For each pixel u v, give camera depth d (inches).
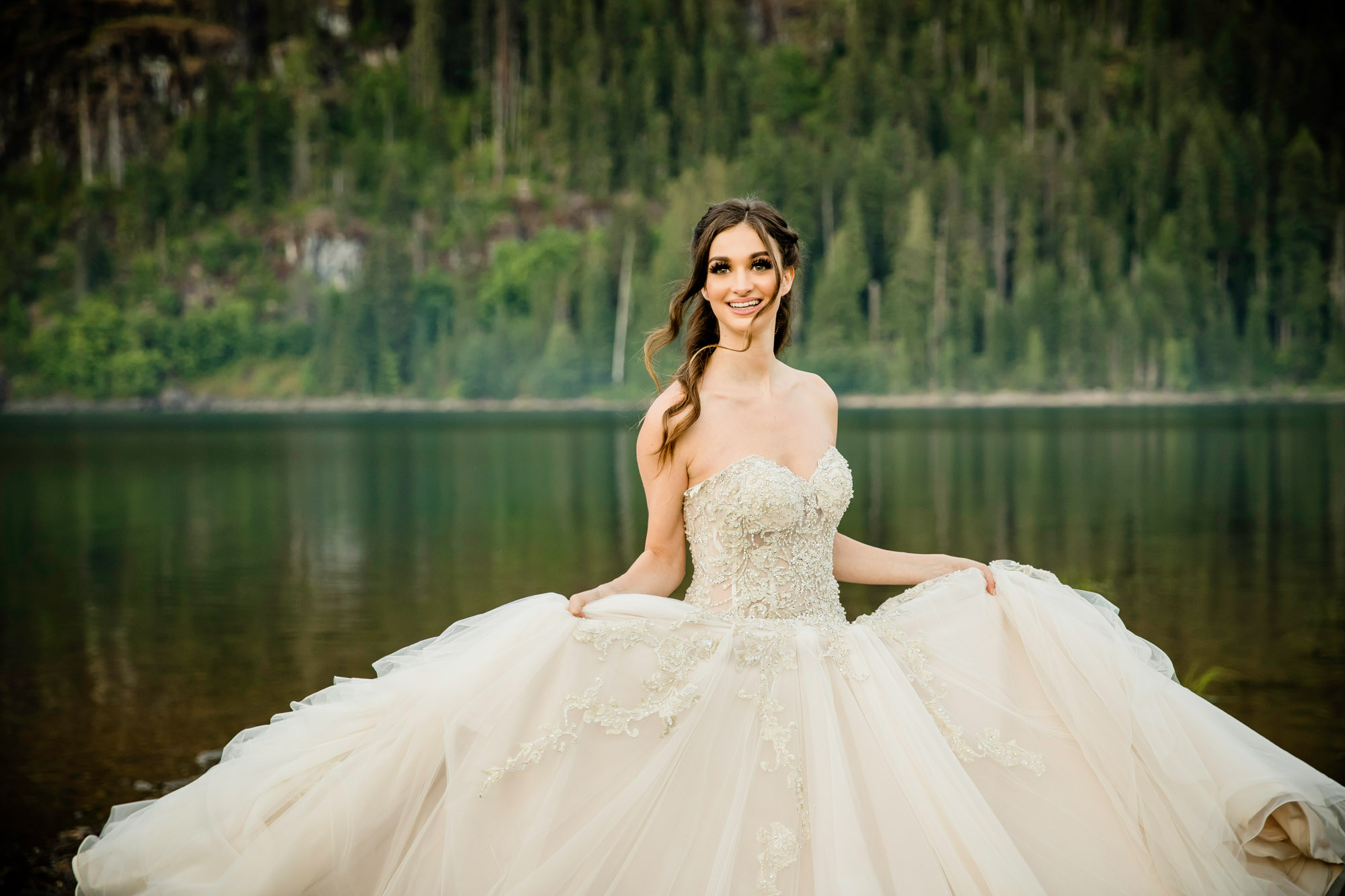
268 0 5216.5
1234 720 86.9
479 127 4970.5
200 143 4655.5
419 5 5054.1
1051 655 88.8
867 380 3599.9
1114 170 4377.5
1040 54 4926.2
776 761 82.7
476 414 3334.2
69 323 4079.7
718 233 93.0
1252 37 4857.3
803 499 90.7
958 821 78.7
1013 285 4141.2
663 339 97.0
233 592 410.6
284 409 3951.8
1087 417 2358.5
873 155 4163.4
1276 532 540.7
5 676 267.6
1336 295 4136.3
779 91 4938.5
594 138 4606.3
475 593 400.2
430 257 4429.1
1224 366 3863.2
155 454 1507.1
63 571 476.7
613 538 576.7
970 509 673.6
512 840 79.9
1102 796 85.9
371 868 81.7
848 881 76.5
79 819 163.2
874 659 86.2
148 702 239.9
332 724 86.7
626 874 79.0
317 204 4584.2
